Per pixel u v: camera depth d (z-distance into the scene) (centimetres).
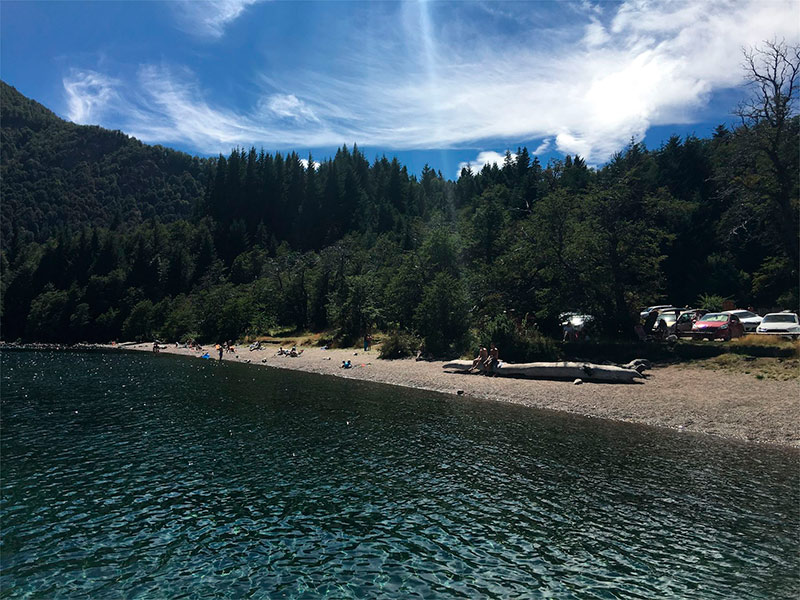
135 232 15888
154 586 849
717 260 6225
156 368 4656
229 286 10162
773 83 3212
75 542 1016
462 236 7106
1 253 16838
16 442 1797
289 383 3381
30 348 8631
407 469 1444
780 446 1600
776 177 3359
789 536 983
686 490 1233
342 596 806
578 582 837
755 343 2658
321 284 8131
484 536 1015
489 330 3519
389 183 17025
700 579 837
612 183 3875
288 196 17225
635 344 3133
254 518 1125
